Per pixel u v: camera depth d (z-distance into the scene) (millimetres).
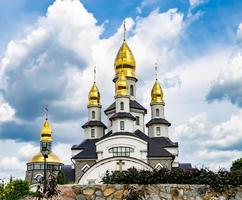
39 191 15758
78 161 69562
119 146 66438
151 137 78625
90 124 79312
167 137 78812
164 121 79375
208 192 16062
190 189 15992
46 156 21938
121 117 69375
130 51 82438
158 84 82688
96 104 82000
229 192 16125
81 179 59594
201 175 16438
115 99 73938
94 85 83688
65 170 78875
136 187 15875
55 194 15180
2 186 24938
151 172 16625
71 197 15633
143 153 65938
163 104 81562
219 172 16672
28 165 84188
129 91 79438
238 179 16344
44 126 83000
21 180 26078
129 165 59719
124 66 81000
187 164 75688
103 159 60281
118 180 16406
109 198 15734
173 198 15773
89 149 71625
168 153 68000
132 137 66500
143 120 79125
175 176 16375
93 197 15758
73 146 77312
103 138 69375
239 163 33219
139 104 79750
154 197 15727
